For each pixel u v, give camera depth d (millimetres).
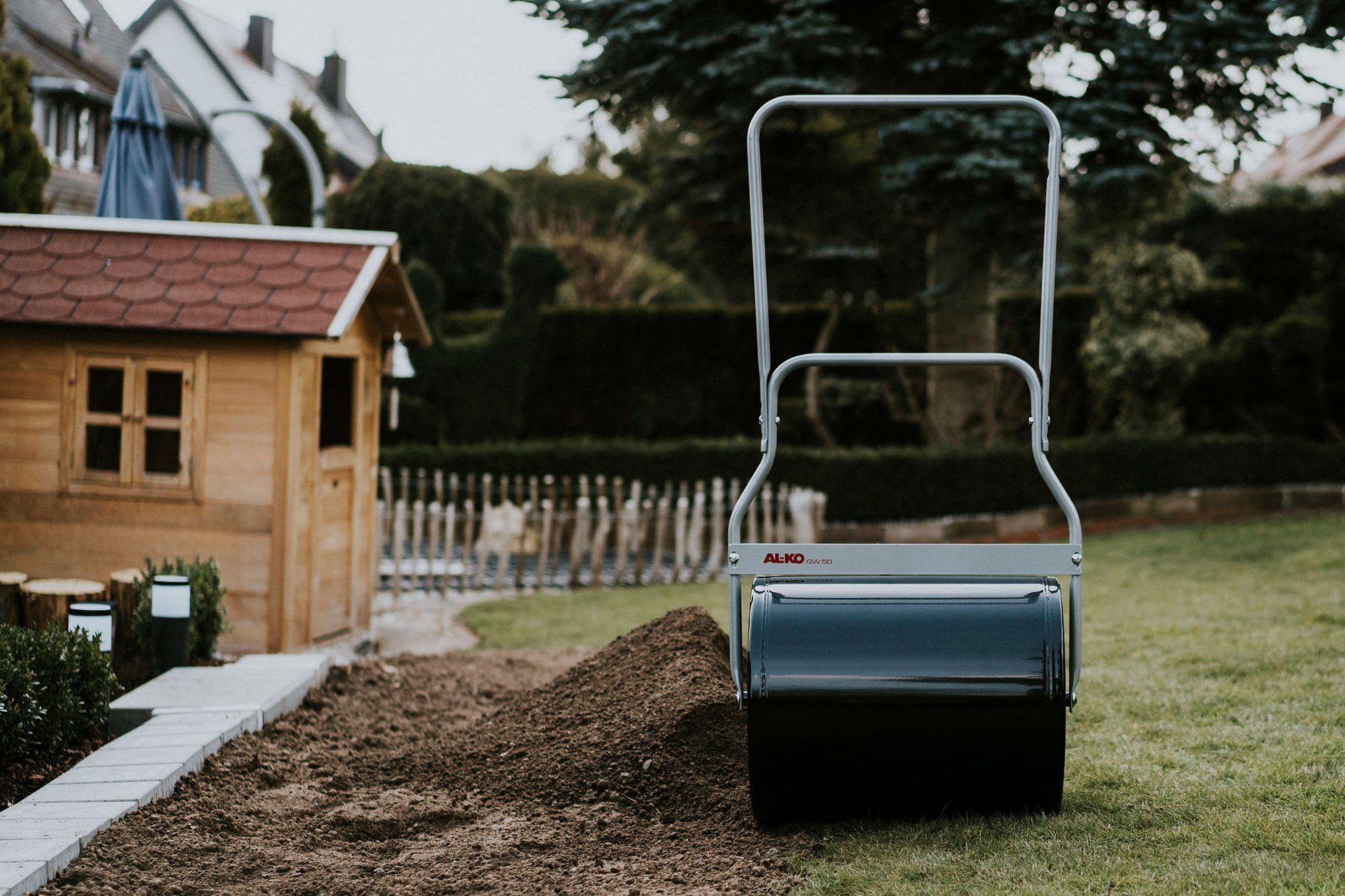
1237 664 6539
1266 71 12664
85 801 4285
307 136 17109
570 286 23250
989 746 4094
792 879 3809
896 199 13484
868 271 16609
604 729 5062
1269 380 16594
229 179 31250
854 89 13375
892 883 3709
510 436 16141
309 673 6285
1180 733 5262
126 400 7633
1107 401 17672
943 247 14914
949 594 4195
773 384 4242
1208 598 9297
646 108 14500
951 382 15406
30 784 4711
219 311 7469
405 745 5617
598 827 4402
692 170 14656
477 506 14766
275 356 7512
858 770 4145
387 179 21016
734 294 23156
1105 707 5820
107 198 9258
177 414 7648
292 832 4344
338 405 8742
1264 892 3453
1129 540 13750
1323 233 17516
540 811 4609
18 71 10562
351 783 5012
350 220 21094
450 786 4992
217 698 5652
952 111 12664
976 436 15383
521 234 23406
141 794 4363
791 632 4145
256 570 7551
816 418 16516
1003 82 13414
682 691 5039
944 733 4082
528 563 13641
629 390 18125
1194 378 16875
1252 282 18016
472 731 5645
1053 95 13273
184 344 7570
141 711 5445
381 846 4270
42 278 7711
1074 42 13383
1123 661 6906
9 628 5168
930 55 13508
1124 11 13383
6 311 7496
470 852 4129
